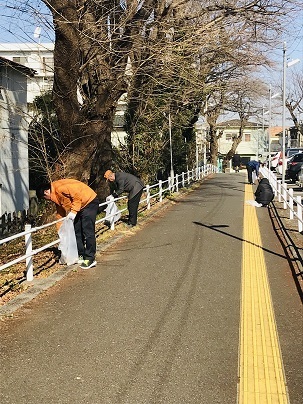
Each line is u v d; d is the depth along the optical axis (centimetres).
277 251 1120
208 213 1784
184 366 508
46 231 1399
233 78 2903
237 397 445
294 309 702
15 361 520
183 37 1570
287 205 1831
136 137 2417
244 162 8425
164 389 458
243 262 998
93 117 1459
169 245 1174
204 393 451
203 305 714
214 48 1877
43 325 630
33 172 2441
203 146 5272
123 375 486
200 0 1625
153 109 2302
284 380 480
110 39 1359
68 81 1302
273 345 568
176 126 2764
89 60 1354
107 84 1459
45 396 443
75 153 1416
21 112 1711
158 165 2622
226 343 572
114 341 575
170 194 2348
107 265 970
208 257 1042
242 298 752
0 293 762
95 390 455
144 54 1515
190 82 1925
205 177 4156
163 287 809
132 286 815
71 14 1216
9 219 1698
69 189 915
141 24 1443
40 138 1716
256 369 504
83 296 759
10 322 643
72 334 598
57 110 1359
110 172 1400
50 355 535
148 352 543
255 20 1666
